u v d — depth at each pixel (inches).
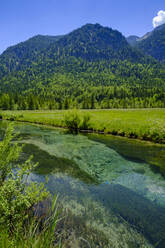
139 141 733.9
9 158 158.4
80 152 557.0
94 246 181.6
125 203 273.0
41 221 184.4
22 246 107.1
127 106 4185.5
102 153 550.3
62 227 201.2
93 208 254.8
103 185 335.0
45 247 115.8
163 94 4559.5
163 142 683.4
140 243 194.2
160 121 833.5
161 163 462.6
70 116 1081.4
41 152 549.0
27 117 1565.0
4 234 111.6
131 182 349.1
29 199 155.6
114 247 185.3
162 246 191.5
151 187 329.4
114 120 1094.4
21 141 701.9
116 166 438.9
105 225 218.8
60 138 790.5
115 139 777.6
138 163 461.4
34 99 3801.7
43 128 1119.0
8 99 3631.9
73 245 175.5
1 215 134.7
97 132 973.2
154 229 217.0
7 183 148.1
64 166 432.8
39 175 370.0
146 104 4065.0
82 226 210.5
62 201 265.0
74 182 343.9
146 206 266.5
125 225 222.2
